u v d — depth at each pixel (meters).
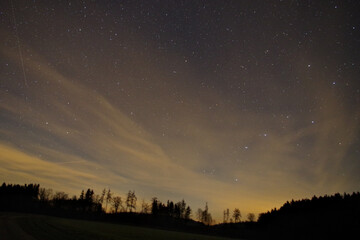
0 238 21.03
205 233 83.62
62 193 121.19
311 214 81.31
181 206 124.31
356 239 55.12
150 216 108.81
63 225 43.84
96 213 106.38
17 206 91.56
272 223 90.94
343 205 77.06
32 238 22.56
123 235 38.22
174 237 47.47
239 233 85.44
